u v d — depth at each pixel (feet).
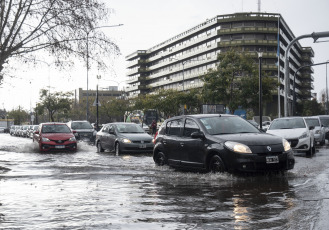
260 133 32.09
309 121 78.07
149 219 17.31
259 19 265.34
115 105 271.49
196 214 18.17
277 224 16.16
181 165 33.76
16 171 36.35
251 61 127.44
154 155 38.32
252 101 125.29
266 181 27.81
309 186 25.35
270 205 19.93
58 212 18.89
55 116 302.25
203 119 33.60
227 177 28.84
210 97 126.21
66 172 34.94
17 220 17.33
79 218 17.61
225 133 31.78
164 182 28.50
